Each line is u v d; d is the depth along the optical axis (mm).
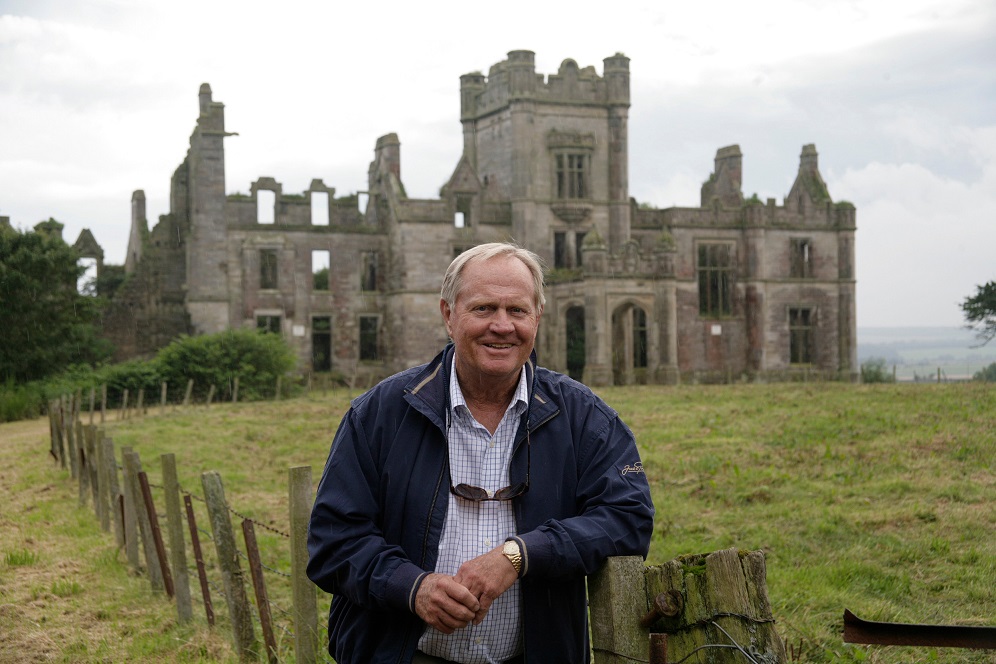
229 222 53094
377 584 4152
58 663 8461
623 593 4129
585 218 55938
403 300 53812
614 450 4461
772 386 40219
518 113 54969
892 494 13969
